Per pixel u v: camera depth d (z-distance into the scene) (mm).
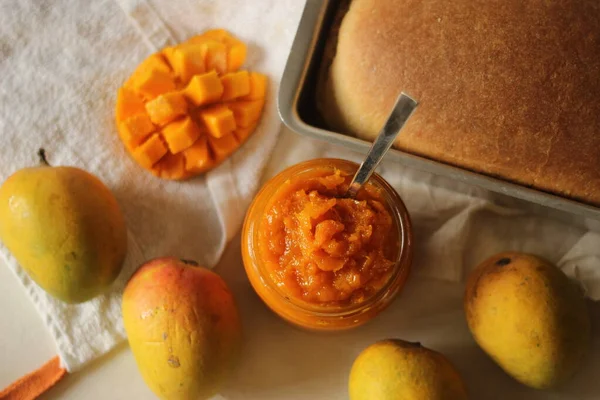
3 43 534
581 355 471
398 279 478
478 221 533
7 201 464
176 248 527
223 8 553
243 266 530
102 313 513
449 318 526
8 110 528
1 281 517
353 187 468
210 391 473
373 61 479
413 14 477
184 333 455
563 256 528
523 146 469
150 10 545
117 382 512
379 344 478
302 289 471
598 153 465
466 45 470
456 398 458
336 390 516
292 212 474
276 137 540
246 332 522
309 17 469
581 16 469
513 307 461
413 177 527
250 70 550
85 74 538
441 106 472
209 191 536
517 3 471
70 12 542
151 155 521
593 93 465
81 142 531
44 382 505
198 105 525
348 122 494
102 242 469
